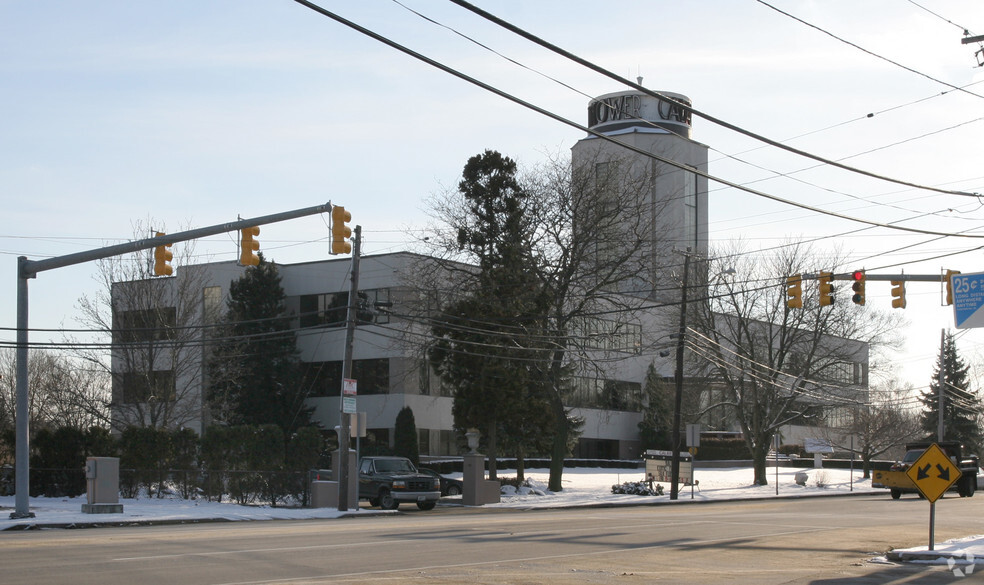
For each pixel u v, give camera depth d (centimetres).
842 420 8412
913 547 1917
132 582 1303
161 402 5088
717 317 6056
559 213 4450
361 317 4600
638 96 7344
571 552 1781
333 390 6128
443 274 4594
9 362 5806
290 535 2083
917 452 4128
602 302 5031
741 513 3075
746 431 5506
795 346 5775
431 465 5725
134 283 5144
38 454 3741
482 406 4275
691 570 1552
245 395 5684
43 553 1658
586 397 7125
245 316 5791
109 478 2933
